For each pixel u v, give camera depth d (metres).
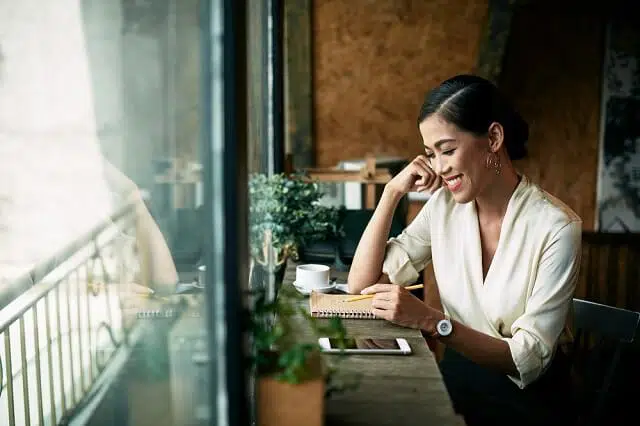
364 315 1.94
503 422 1.79
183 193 2.12
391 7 5.95
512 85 6.11
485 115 1.83
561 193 6.22
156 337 1.85
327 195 3.45
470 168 1.87
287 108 6.03
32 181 2.19
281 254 2.63
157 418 1.79
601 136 6.11
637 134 6.08
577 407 2.06
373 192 3.44
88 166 2.17
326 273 2.24
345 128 6.16
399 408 1.36
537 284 1.86
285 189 2.62
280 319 1.31
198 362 1.76
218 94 1.01
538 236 1.87
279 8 3.14
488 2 5.77
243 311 1.10
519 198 1.91
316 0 5.93
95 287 2.03
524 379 1.76
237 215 1.03
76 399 1.95
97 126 2.16
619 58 6.00
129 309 1.95
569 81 6.08
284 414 1.14
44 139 2.18
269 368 1.16
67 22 2.16
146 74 2.14
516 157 1.95
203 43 1.04
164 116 2.14
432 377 1.53
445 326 1.81
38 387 2.12
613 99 6.06
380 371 1.56
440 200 2.10
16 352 2.23
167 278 2.04
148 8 2.12
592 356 2.23
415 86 6.08
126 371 1.83
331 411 1.35
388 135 6.16
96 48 2.16
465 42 5.98
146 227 2.09
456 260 2.04
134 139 2.15
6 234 2.16
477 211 2.01
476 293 2.00
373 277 2.18
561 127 6.15
